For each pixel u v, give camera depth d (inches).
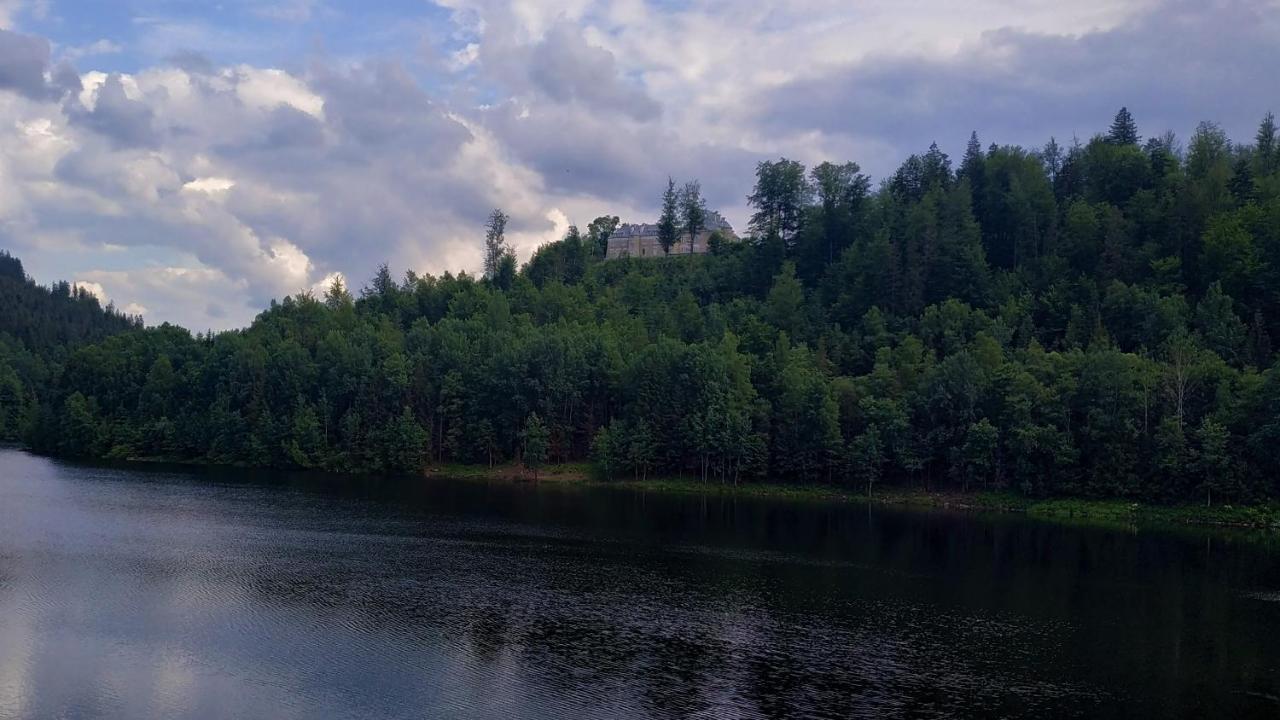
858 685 2336.4
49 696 2122.3
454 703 2143.2
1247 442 5226.4
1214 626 2972.4
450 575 3462.1
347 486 6274.6
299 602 3002.0
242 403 7819.9
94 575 3280.0
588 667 2418.8
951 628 2908.5
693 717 2084.2
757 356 7283.5
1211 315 6294.3
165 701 2113.7
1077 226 7849.4
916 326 7475.4
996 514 5516.7
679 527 4822.8
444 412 7293.3
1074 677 2436.0
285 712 2068.2
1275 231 6653.5
